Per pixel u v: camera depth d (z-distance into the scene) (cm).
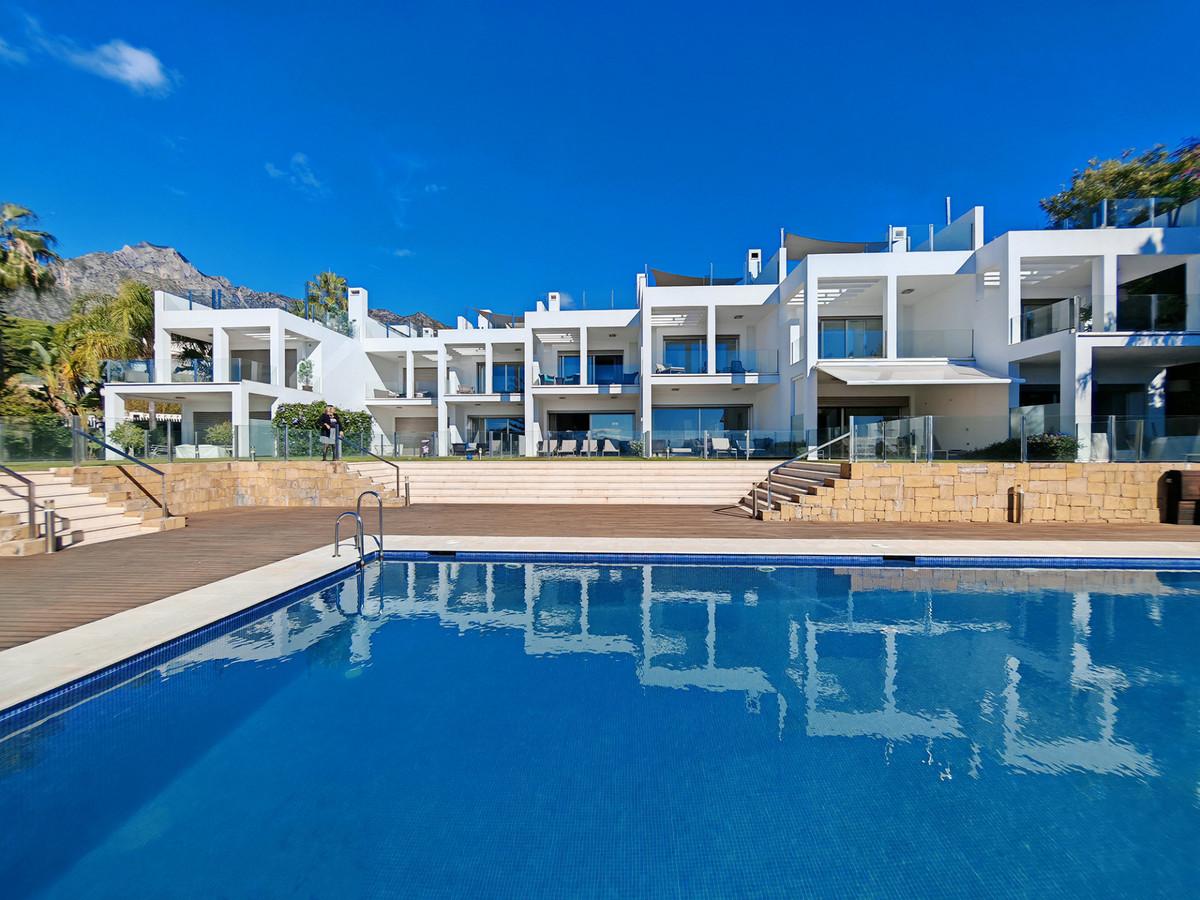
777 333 2362
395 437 3123
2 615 584
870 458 1230
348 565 824
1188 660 550
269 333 2697
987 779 366
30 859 294
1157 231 1628
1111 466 1177
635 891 278
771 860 298
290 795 346
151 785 354
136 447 1450
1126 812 334
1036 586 779
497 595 749
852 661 550
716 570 860
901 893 276
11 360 2556
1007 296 1728
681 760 388
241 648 571
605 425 3020
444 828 320
